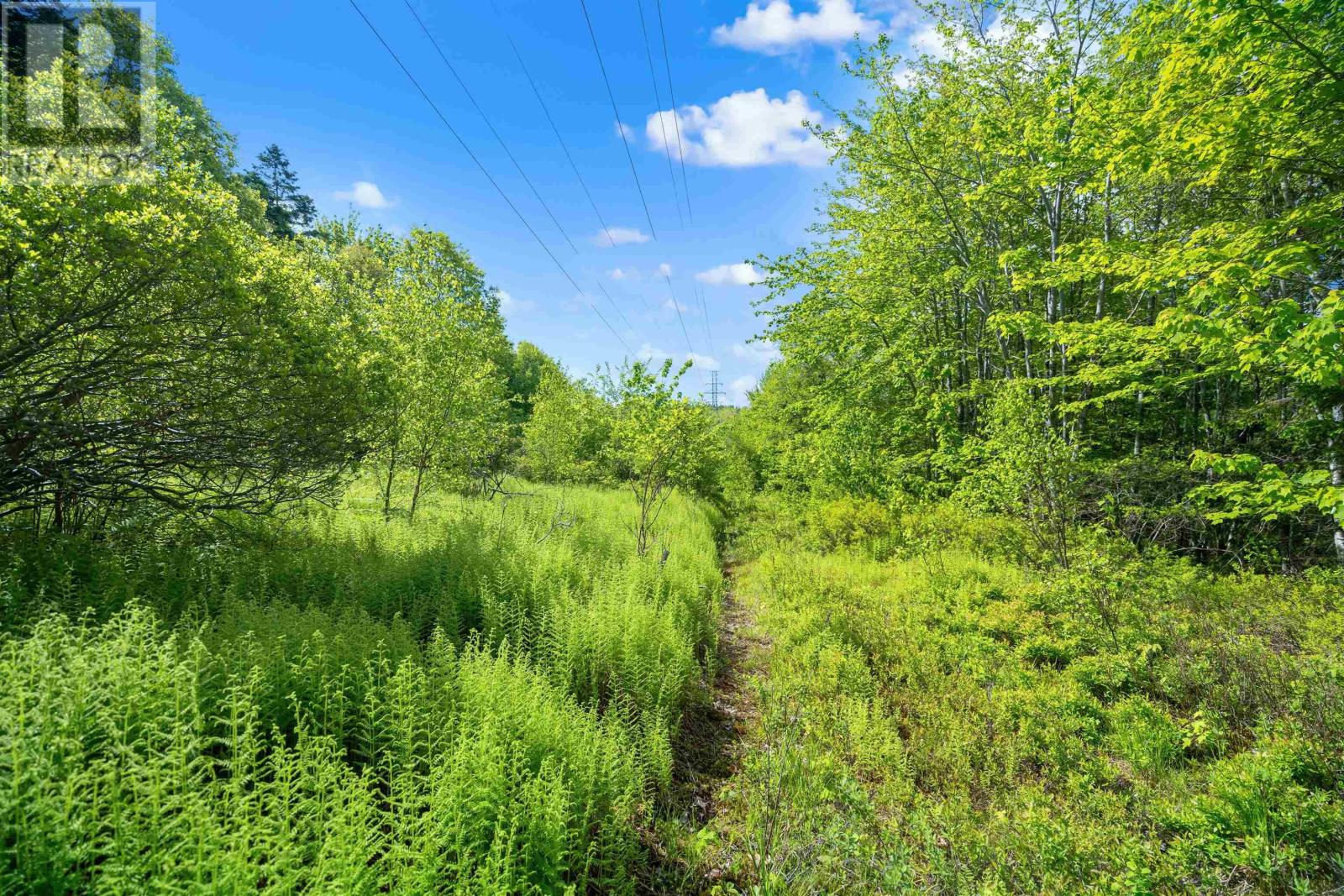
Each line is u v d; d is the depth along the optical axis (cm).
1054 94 902
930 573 1031
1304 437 1026
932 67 1349
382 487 1301
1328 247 670
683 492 2241
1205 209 1118
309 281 732
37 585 454
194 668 328
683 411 1137
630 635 618
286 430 666
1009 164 1285
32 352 512
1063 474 830
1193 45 643
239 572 596
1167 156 737
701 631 830
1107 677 614
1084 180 1197
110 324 554
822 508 1542
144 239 526
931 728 553
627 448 1240
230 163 689
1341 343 575
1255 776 399
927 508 1391
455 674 437
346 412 706
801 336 1670
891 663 707
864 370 1655
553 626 600
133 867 200
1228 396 1289
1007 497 882
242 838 222
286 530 752
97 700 274
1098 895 315
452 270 1229
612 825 361
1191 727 510
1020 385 877
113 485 617
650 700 559
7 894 191
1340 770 401
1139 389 1080
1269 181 938
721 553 1611
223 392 625
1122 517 1073
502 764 337
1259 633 679
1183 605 812
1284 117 657
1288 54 610
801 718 557
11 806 203
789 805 420
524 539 927
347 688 379
